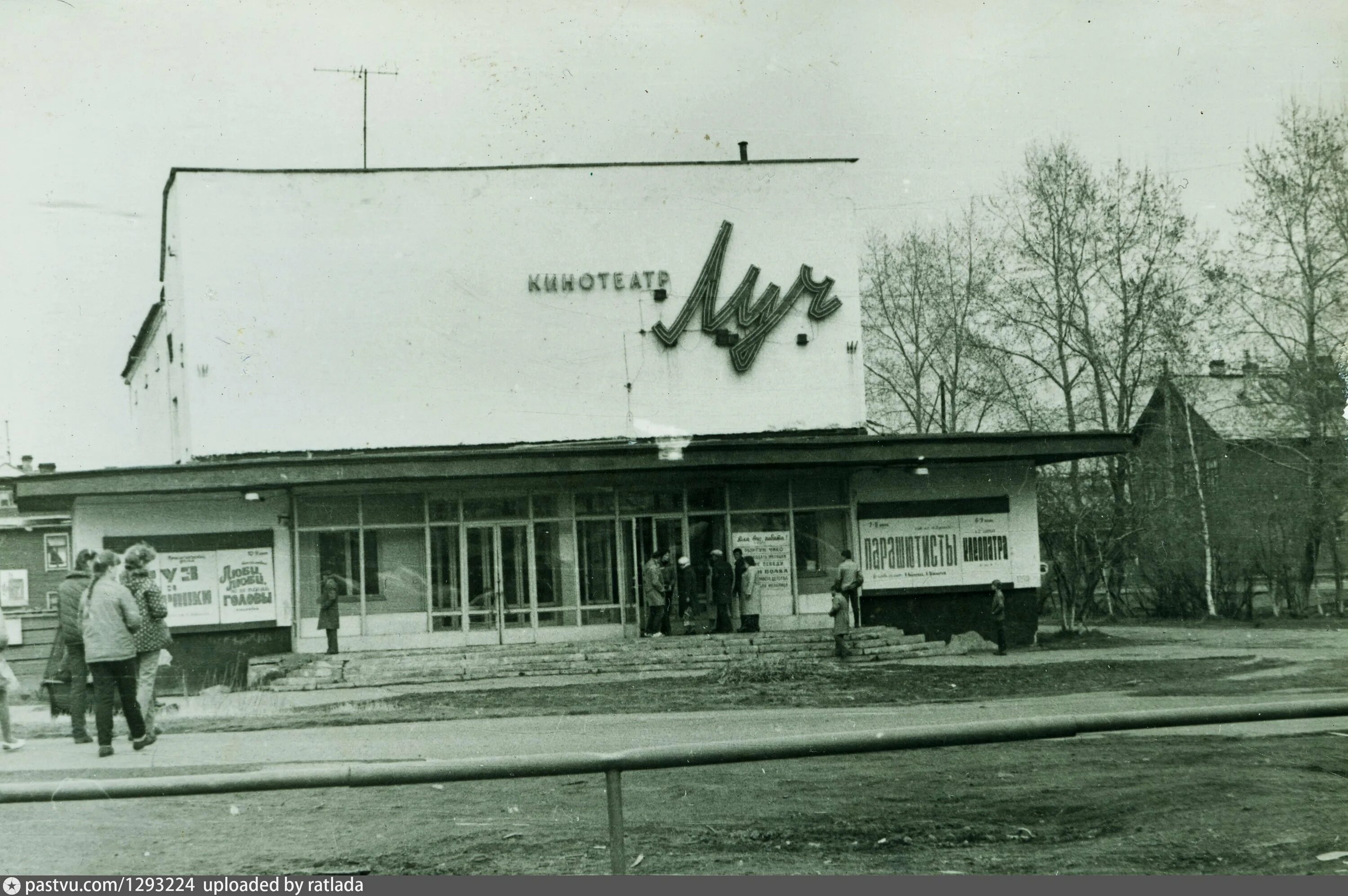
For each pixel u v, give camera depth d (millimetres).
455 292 30094
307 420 29359
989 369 40000
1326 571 37344
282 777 5004
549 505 26703
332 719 16375
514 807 9016
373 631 25891
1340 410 33938
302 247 29766
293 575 25594
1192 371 35875
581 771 5156
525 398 30062
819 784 9594
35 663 27125
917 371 41594
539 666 23422
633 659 23719
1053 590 30969
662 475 26906
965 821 8133
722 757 5141
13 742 12703
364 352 29703
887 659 24094
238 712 17750
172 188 30328
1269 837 7445
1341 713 5414
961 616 26625
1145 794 8766
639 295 30500
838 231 31016
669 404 30344
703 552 26859
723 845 7625
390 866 7250
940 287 40625
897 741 5180
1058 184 37812
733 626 26391
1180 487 35750
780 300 30781
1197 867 6859
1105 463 34750
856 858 7254
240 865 7324
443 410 29797
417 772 5039
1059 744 11352
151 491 24469
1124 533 31891
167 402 34188
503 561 26453
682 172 30812
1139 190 36938
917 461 26062
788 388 30609
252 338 29359
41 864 7406
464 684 22016
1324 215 33500
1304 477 33875
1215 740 11422
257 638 25281
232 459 28969
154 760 11727
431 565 26203
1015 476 27031
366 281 29875
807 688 19156
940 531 26828
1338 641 24250
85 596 12344
